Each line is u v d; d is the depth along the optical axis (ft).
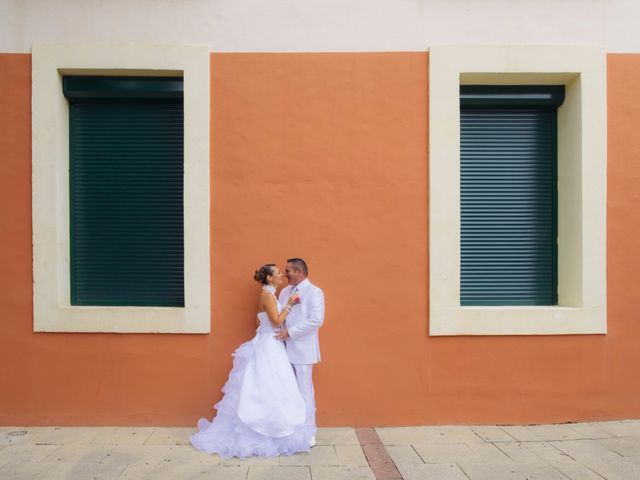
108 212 14.65
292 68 13.96
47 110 13.73
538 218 15.05
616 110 14.16
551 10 14.12
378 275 14.03
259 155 13.91
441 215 13.93
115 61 13.70
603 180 14.06
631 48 14.19
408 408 14.06
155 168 14.67
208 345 13.88
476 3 14.10
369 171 14.01
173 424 13.88
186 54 13.73
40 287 13.73
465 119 15.07
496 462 11.89
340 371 14.01
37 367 13.84
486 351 14.11
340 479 11.08
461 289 14.90
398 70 14.02
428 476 11.23
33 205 13.70
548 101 14.80
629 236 14.19
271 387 12.16
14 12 13.78
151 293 14.64
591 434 13.47
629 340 14.23
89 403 13.85
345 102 13.99
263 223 13.93
